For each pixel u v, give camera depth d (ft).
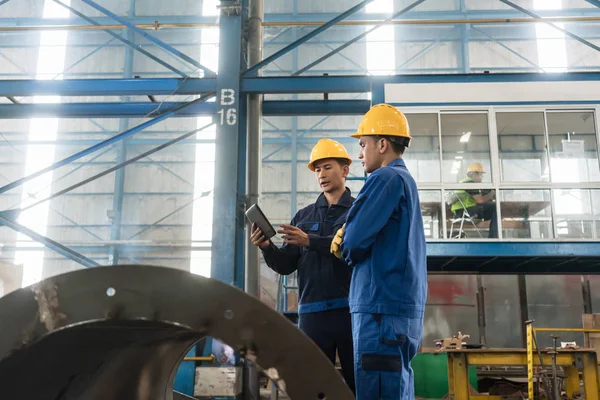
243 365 20.80
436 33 54.85
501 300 37.42
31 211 52.11
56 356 2.75
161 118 24.03
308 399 2.38
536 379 22.76
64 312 2.37
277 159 53.31
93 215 51.98
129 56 54.49
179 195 52.49
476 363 19.86
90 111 25.76
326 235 10.32
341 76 24.13
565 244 23.50
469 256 23.89
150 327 2.68
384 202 6.64
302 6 55.36
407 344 6.42
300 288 10.13
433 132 24.34
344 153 10.99
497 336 36.94
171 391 4.26
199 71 54.08
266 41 54.95
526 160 24.22
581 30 53.83
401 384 6.16
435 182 24.08
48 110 25.75
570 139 24.21
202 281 2.40
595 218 23.76
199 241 49.88
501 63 53.72
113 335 2.83
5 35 55.57
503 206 24.07
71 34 55.57
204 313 2.38
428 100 24.47
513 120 24.52
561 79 24.53
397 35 54.90
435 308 36.06
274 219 52.06
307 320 9.80
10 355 2.39
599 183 23.80
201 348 20.52
